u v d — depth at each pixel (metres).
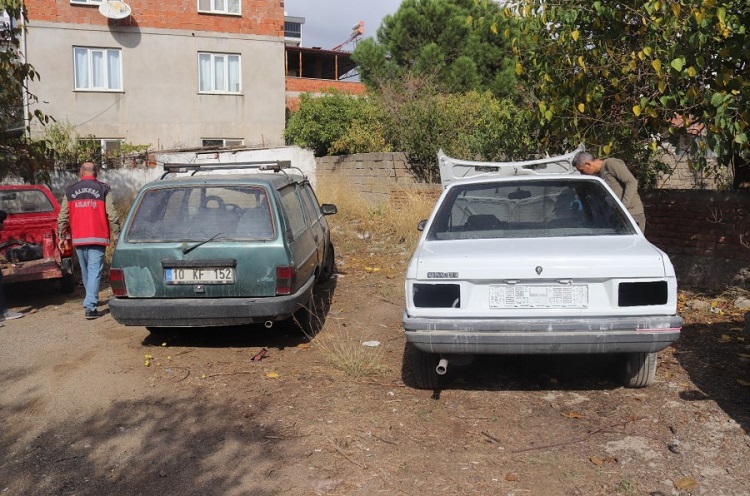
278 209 6.19
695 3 6.01
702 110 6.82
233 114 24.38
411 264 4.65
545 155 8.76
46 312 8.21
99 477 3.93
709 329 6.40
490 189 5.60
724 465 3.80
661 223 8.34
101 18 22.41
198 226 6.14
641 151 8.29
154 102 23.28
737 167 8.08
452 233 5.34
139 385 5.43
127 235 6.15
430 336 4.46
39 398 5.22
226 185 6.31
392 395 5.03
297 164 18.16
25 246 8.98
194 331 7.06
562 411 4.64
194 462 4.08
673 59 6.32
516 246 4.83
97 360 6.13
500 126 10.38
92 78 22.56
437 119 14.66
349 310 7.74
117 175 18.08
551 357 5.83
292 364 5.86
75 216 7.64
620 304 4.38
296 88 29.47
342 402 4.92
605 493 3.56
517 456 4.00
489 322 4.40
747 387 4.92
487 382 5.27
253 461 4.06
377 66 24.23
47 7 21.75
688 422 4.38
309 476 3.84
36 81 21.83
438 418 4.59
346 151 19.27
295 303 6.06
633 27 7.32
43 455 4.24
